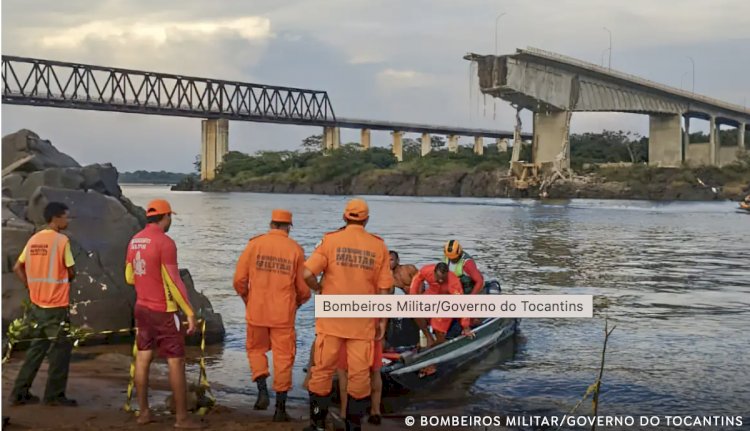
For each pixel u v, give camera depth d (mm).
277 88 168250
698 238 38281
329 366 6309
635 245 33531
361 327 6285
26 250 6848
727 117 147750
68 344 6957
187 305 6273
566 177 128875
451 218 59906
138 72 140750
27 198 11844
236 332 11992
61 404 6914
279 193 169000
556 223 52781
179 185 184250
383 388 8344
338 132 180750
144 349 6352
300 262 6914
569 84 121875
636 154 165625
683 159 149000
